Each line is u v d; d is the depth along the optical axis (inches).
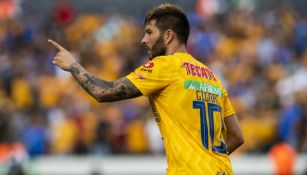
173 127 576.7
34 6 2596.0
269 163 1558.8
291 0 2669.8
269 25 2415.1
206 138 581.6
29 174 1540.4
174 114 576.7
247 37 2327.8
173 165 577.3
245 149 1683.1
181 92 577.6
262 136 1715.1
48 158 1577.3
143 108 1769.2
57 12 2407.7
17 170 1467.8
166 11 592.7
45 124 1710.1
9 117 1630.2
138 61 2165.4
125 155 1652.3
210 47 2236.7
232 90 1899.6
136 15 2613.2
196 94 582.9
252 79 2030.0
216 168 577.3
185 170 570.6
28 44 2287.2
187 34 601.0
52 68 2043.6
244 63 2106.3
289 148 1501.0
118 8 2637.8
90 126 1701.5
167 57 582.9
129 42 2273.6
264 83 1998.0
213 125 588.4
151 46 596.1
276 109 1809.8
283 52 2212.1
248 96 1868.8
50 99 1914.4
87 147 1684.3
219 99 603.8
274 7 2546.8
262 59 2167.8
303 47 2333.9
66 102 1797.5
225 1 2642.7
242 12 2472.9
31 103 1926.7
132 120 1715.1
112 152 1664.6
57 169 1562.5
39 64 2111.2
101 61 2134.6
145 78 572.7
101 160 1576.0
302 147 1630.2
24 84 1973.4
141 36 2316.7
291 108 1680.6
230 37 2317.9
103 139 1648.6
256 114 1760.6
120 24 2421.3
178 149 572.7
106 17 2507.4
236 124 627.5
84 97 1809.8
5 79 2011.6
